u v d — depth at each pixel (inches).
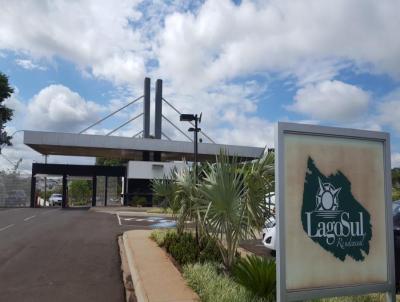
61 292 320.8
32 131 1537.9
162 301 271.7
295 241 211.5
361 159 231.0
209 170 361.1
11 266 409.1
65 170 1684.3
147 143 1631.4
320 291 213.3
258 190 305.9
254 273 258.7
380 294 259.9
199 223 367.6
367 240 227.3
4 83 1674.5
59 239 603.5
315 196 217.5
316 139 221.5
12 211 1279.5
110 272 392.2
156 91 2122.3
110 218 1039.0
